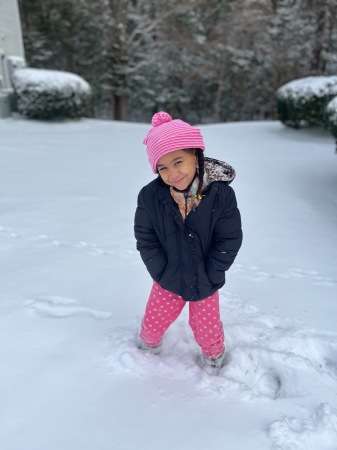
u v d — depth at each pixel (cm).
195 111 2694
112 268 304
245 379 195
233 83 2466
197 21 2338
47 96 1141
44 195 506
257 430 157
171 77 2402
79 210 450
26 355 201
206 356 196
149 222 172
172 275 175
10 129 1020
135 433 155
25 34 2309
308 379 193
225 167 167
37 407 168
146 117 2755
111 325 227
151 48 2205
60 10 2258
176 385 181
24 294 263
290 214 454
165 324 193
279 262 326
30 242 356
